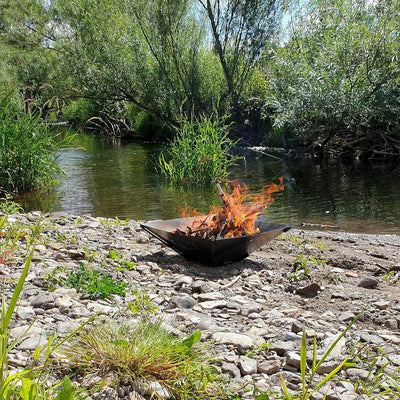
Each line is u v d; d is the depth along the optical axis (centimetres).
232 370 246
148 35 1911
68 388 172
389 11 1499
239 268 449
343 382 240
